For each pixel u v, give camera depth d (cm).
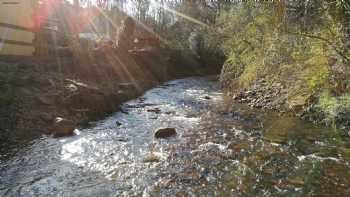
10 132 623
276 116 892
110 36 2320
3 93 721
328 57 641
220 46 1862
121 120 854
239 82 1284
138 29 2548
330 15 589
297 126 781
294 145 651
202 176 508
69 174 503
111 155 590
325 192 453
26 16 1062
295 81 957
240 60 1351
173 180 493
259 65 1127
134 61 1647
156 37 2373
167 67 1966
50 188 455
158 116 915
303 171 524
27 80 830
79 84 942
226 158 584
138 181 488
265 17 764
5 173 491
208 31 2105
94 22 2552
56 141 644
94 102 894
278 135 719
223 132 753
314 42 687
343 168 533
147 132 748
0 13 942
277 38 850
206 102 1132
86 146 632
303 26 749
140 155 594
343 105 709
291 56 886
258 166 547
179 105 1081
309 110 839
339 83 675
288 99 941
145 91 1377
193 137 712
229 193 452
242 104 1089
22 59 1012
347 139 675
